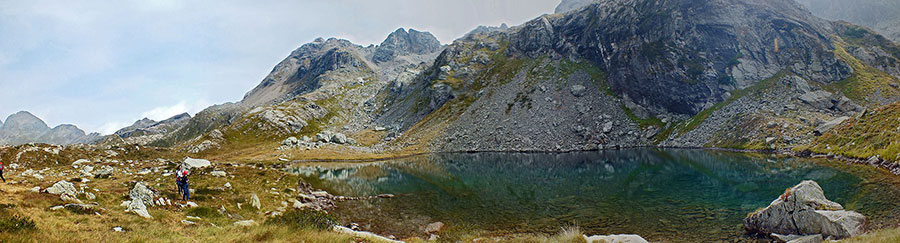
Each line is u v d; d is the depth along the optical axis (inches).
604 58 6555.1
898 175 1604.3
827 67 4589.1
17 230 602.2
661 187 1888.5
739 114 4281.5
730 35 5364.2
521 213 1512.1
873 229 924.6
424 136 5940.0
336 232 890.7
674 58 5462.6
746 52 5167.3
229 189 1609.3
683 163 2824.8
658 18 5969.5
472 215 1520.7
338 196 2023.9
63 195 943.0
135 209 977.5
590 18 7500.0
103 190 1195.9
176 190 1400.1
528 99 6127.0
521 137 5152.6
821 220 936.3
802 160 2469.2
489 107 6245.1
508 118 5723.4
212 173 1930.4
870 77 4261.8
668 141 4591.5
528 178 2482.8
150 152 3929.6
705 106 4938.5
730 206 1411.2
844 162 2175.2
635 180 2159.2
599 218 1370.6
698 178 2091.5
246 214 1300.4
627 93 5634.8
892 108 2306.8
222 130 7588.6
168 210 1093.1
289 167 3998.5
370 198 1967.3
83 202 970.1
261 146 6771.7
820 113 3777.1
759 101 4387.3
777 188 1659.7
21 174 1633.9
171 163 2598.4
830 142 2630.4
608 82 6097.4
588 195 1797.5
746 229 1127.6
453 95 7278.5
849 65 4498.0
